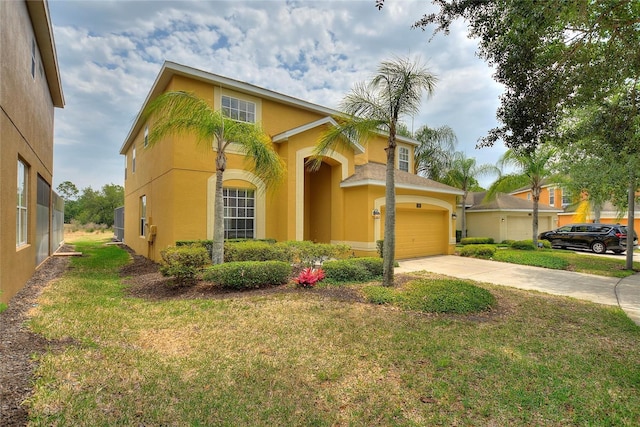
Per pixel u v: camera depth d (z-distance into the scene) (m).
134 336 4.94
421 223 16.06
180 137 11.24
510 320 6.16
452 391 3.58
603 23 6.12
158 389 3.43
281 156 13.16
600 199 15.52
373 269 9.62
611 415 3.21
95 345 4.47
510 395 3.52
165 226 11.87
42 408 2.95
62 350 4.24
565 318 6.36
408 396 3.48
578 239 20.61
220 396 3.36
